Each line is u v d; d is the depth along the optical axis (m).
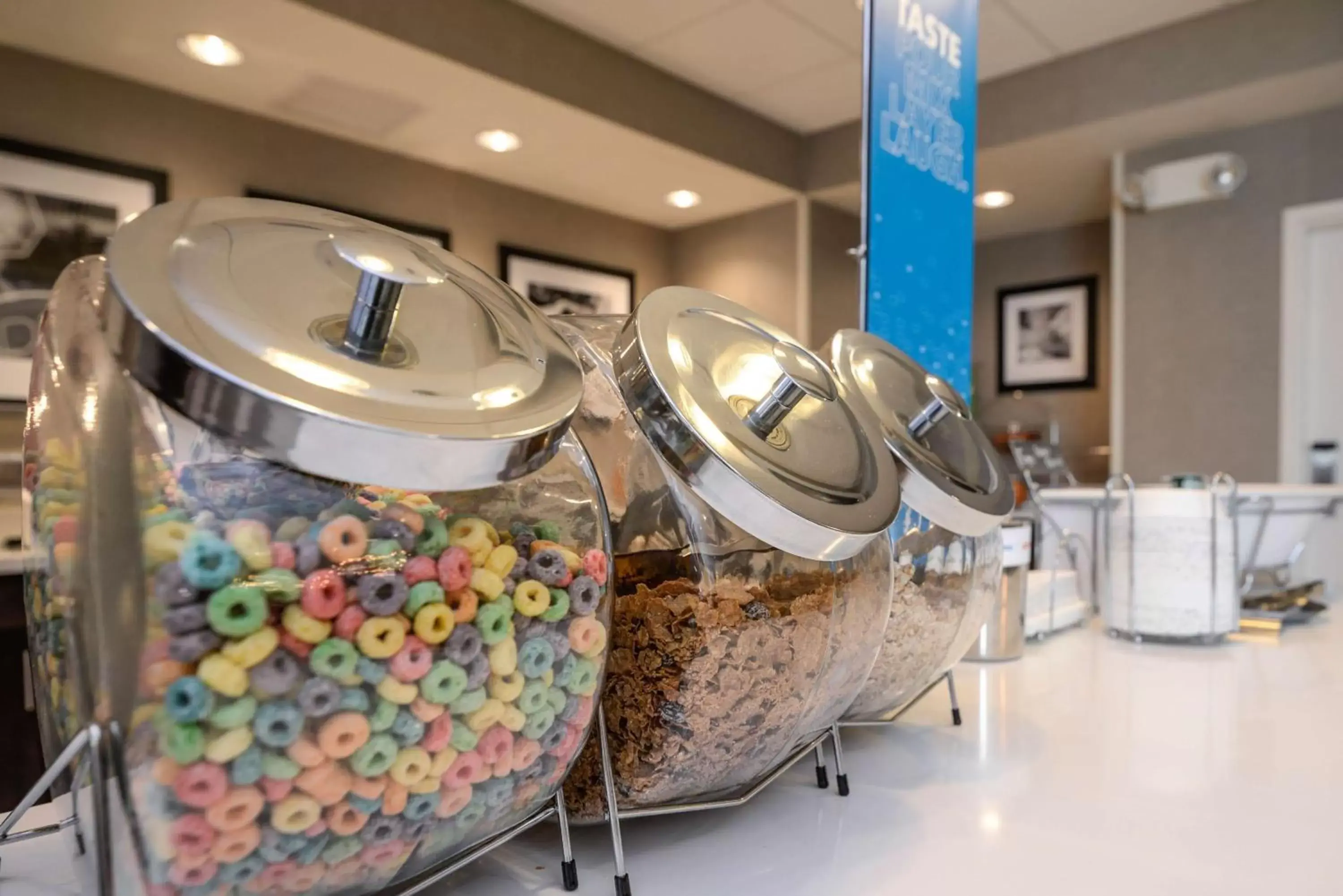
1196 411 2.52
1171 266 2.56
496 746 0.31
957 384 1.02
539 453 0.30
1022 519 1.09
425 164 2.54
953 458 0.62
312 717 0.26
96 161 1.87
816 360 0.52
